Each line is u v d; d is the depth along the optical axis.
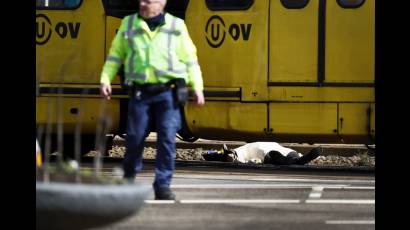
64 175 16.02
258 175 31.98
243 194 25.30
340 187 27.61
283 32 32.66
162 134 22.44
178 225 19.55
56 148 35.19
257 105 32.84
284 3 32.66
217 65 33.03
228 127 33.06
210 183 28.38
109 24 33.72
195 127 33.34
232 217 20.81
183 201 23.33
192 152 42.50
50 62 33.72
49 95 33.62
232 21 32.91
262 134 32.97
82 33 33.78
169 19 22.31
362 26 32.22
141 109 22.17
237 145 43.66
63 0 33.84
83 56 33.78
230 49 32.94
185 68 22.36
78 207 15.07
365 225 20.03
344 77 32.38
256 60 32.78
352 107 32.34
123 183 16.05
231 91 32.94
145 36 22.11
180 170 33.41
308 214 21.58
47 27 33.72
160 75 22.05
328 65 32.50
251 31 32.81
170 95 22.22
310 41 32.56
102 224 15.50
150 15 22.09
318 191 26.39
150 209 21.81
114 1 33.78
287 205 23.11
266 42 32.75
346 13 32.34
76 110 33.72
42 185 15.13
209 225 19.58
